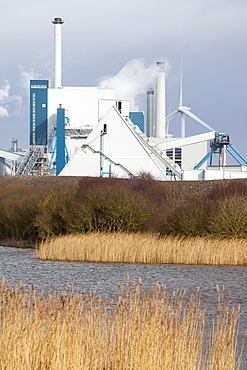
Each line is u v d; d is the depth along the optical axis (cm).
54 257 7856
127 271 6581
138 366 2255
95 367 2238
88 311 2372
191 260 7462
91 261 7656
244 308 4266
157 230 8975
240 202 8456
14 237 10344
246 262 7381
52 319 2272
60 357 2209
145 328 2288
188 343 2431
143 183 12756
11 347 2208
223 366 2302
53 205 9488
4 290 2342
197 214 8606
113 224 9044
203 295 4931
